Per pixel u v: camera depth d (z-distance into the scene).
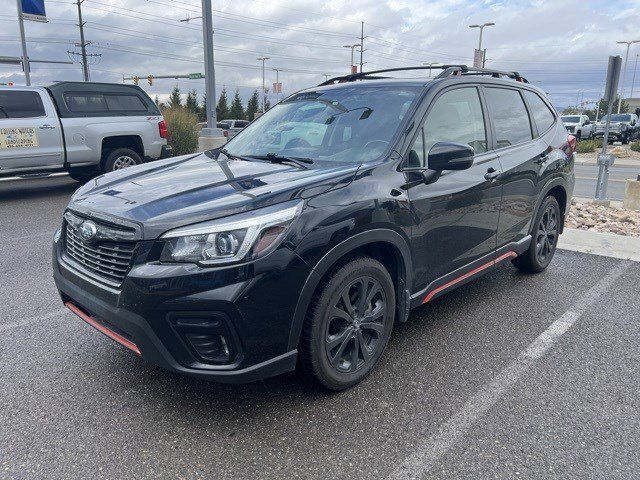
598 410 2.83
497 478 2.30
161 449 2.48
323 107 3.79
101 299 2.64
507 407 2.85
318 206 2.63
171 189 2.83
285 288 2.49
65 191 10.23
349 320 2.89
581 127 31.14
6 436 2.56
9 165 8.80
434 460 2.42
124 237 2.52
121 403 2.86
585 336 3.74
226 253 2.38
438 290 3.52
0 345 3.52
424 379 3.13
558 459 2.43
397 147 3.18
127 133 10.12
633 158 23.94
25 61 24.14
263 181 2.83
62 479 2.28
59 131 9.25
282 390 2.99
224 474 2.32
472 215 3.66
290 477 2.30
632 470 2.36
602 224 7.53
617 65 9.06
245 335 2.43
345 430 2.63
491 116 4.07
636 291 4.66
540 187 4.56
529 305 4.31
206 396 2.93
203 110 58.81
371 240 2.85
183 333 2.43
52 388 3.00
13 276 4.98
